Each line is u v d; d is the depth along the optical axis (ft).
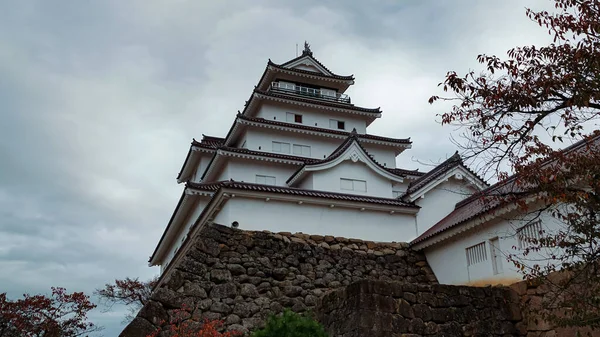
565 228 37.17
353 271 50.57
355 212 57.16
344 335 34.68
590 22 24.04
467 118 27.02
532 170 26.37
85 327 47.24
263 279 44.60
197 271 41.50
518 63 26.05
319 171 82.94
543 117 26.18
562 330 34.78
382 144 116.67
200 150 109.40
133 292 101.76
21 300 45.01
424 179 62.23
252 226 52.26
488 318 37.17
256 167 101.30
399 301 34.94
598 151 27.58
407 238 57.67
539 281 32.01
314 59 125.70
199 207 83.61
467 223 47.09
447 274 51.08
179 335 34.68
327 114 119.96
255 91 112.37
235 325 40.47
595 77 24.54
